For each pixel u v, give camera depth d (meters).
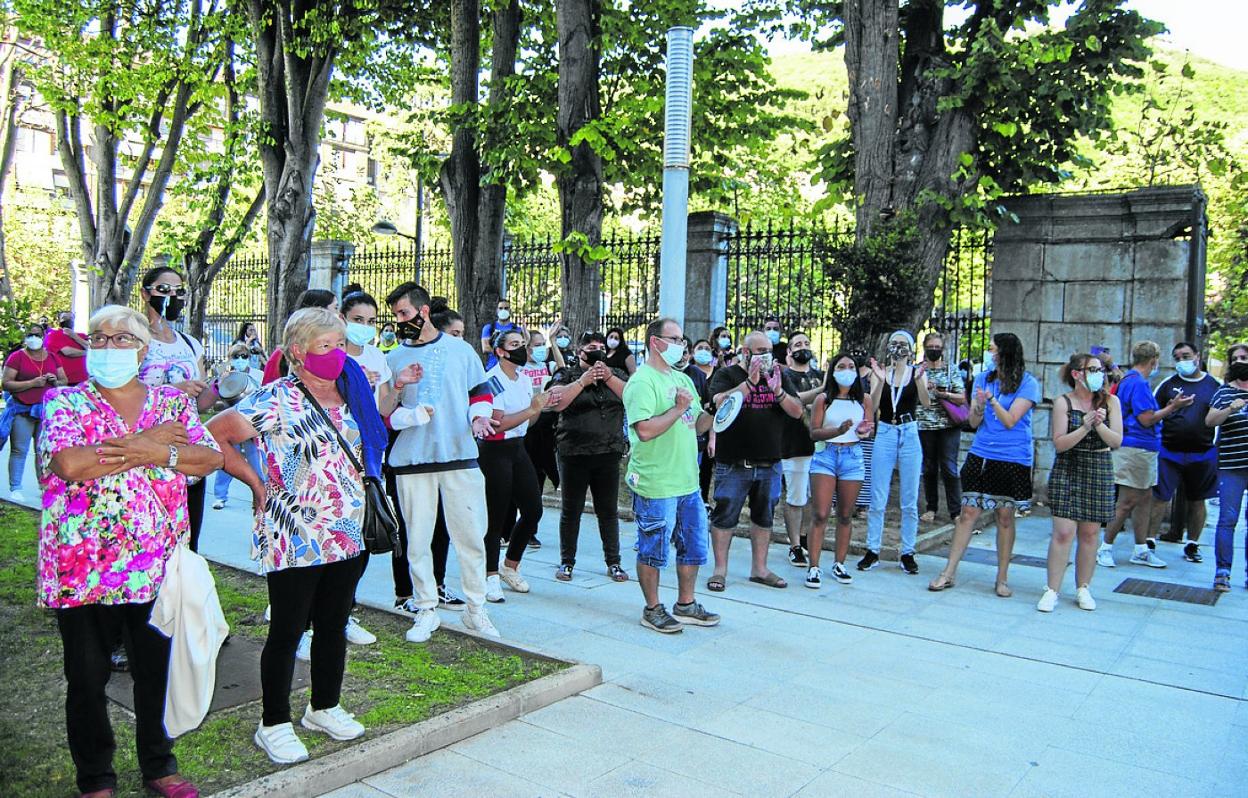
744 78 14.45
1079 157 10.41
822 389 7.54
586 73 12.36
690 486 5.74
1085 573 6.50
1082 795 3.62
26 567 6.61
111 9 17.98
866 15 10.50
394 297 5.22
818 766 3.81
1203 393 8.21
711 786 3.59
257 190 23.25
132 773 3.42
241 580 6.45
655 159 13.46
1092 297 10.43
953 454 9.19
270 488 3.53
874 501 7.61
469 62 13.98
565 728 4.14
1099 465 6.31
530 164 12.44
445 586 6.12
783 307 13.27
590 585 6.87
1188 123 14.31
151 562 3.10
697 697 4.59
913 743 4.09
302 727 3.87
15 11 19.09
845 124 12.02
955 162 10.39
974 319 11.27
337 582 3.66
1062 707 4.58
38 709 4.06
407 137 15.61
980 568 7.74
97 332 3.04
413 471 5.13
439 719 3.95
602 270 13.25
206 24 16.72
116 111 19.69
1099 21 9.80
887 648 5.49
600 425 6.89
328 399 3.70
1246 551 7.21
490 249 13.77
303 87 15.89
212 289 22.75
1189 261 9.88
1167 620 6.23
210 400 4.92
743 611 6.26
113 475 3.04
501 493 6.33
